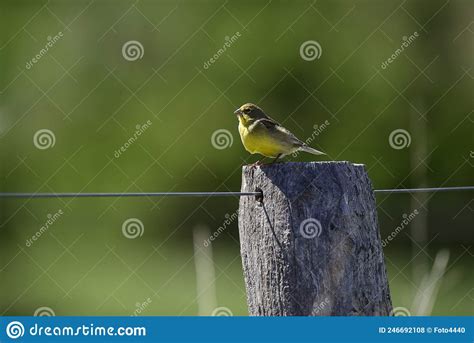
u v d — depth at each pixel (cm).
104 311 1441
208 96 1972
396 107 1875
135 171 2003
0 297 1634
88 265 1858
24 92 1891
